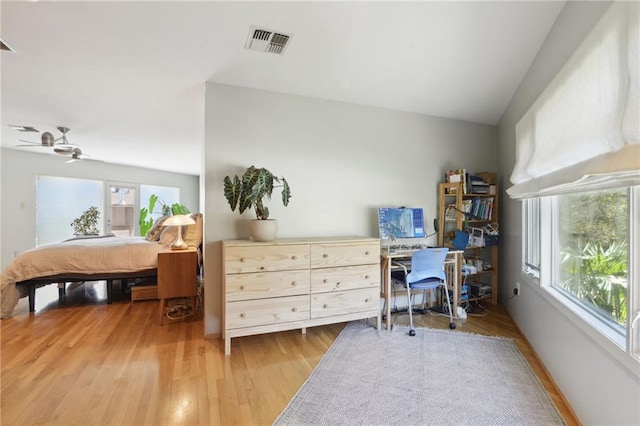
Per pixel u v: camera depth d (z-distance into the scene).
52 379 2.09
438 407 1.81
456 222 3.62
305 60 2.56
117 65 2.52
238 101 2.89
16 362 2.32
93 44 2.24
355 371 2.21
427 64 2.67
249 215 2.92
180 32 2.16
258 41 2.30
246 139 2.91
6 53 2.32
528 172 2.42
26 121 3.83
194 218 4.15
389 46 2.43
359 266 2.86
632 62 1.18
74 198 6.18
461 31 2.28
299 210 3.12
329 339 2.76
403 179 3.55
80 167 6.22
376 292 2.93
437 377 2.13
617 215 1.53
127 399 1.88
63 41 2.19
